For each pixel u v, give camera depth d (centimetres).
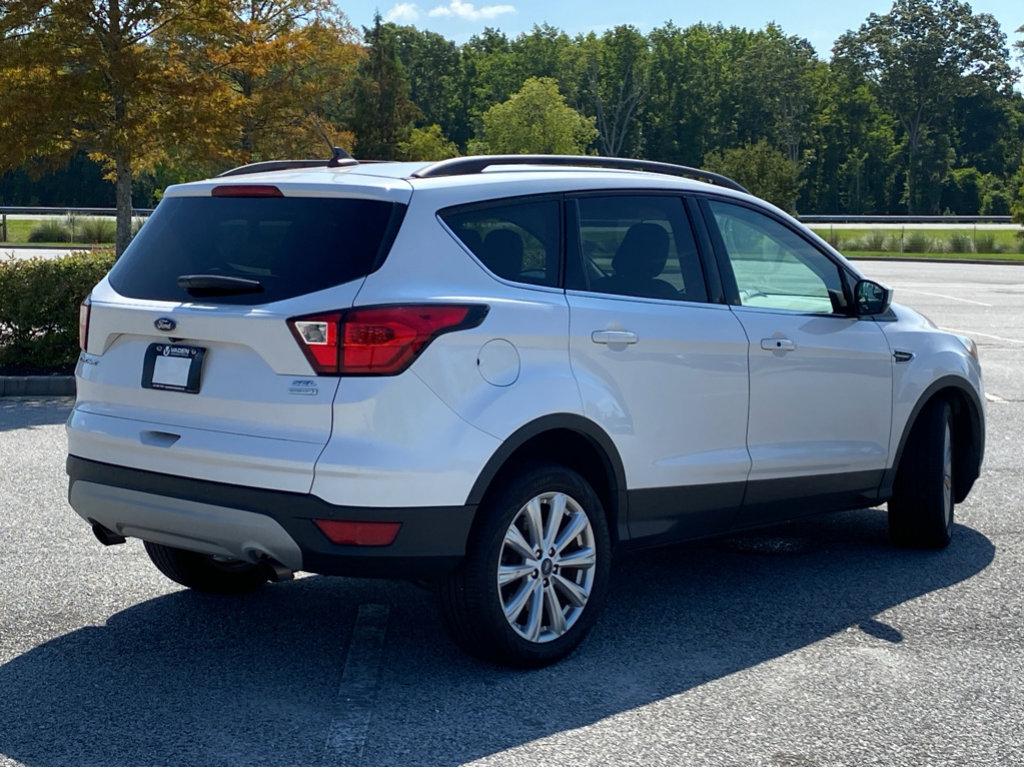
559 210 509
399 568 444
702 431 545
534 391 471
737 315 563
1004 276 3419
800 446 595
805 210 13988
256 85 2772
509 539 469
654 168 582
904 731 427
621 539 520
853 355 616
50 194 11062
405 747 410
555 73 14000
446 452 445
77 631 527
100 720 431
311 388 439
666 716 438
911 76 13350
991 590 602
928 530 670
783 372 580
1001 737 423
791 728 429
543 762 399
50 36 1644
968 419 704
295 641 516
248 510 446
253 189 479
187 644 511
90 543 668
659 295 536
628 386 511
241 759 399
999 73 13512
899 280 3209
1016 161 14488
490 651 475
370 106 8494
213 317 456
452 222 472
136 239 511
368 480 434
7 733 419
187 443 458
